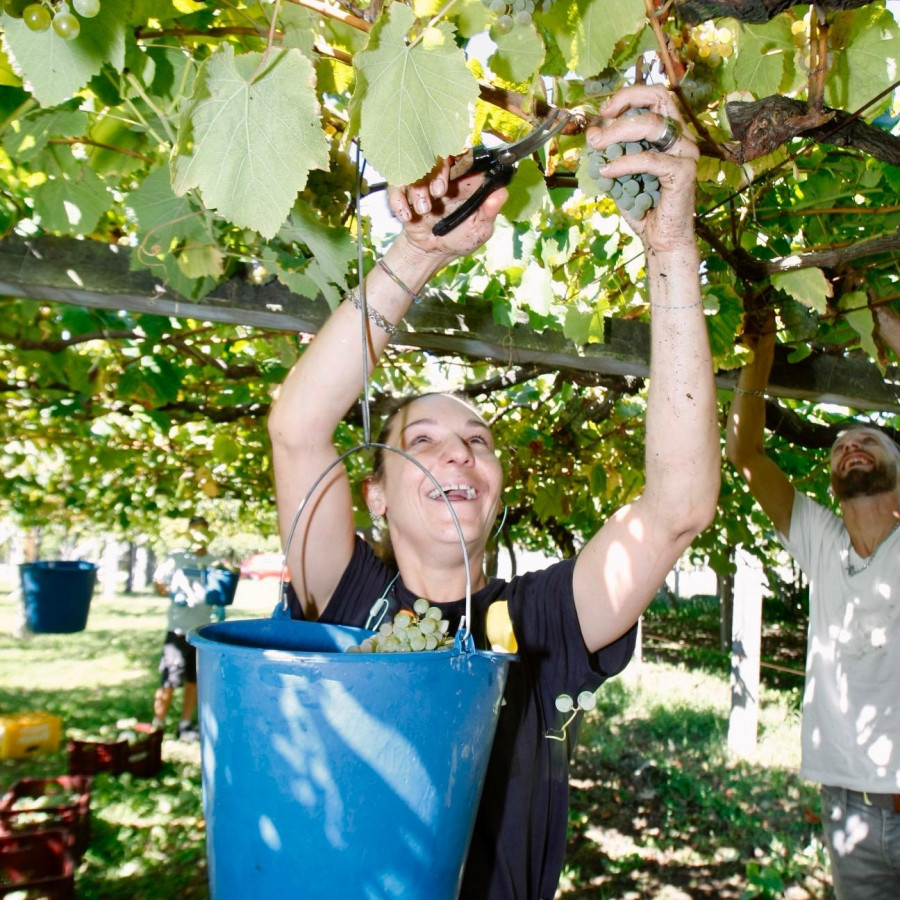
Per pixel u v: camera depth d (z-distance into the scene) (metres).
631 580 1.58
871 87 1.54
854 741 2.90
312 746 1.09
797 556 3.24
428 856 1.16
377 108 1.10
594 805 6.32
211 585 7.73
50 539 26.45
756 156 1.50
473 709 1.18
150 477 6.75
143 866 4.98
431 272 1.56
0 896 4.12
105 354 3.97
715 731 8.32
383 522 2.33
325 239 1.69
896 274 2.66
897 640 2.84
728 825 5.94
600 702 9.34
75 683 10.34
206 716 1.19
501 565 13.85
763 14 1.23
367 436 1.35
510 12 1.21
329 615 1.80
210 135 1.15
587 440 4.87
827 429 3.79
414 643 1.28
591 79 1.39
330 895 1.12
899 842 2.81
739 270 2.27
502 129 1.59
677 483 1.46
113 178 2.09
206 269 1.96
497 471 1.85
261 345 4.65
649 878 5.13
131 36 1.38
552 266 2.80
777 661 12.79
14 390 3.89
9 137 1.64
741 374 3.03
